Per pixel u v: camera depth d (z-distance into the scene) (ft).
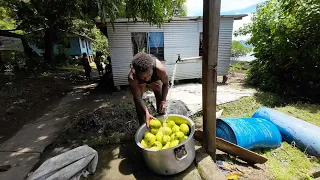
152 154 5.86
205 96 6.31
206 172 6.37
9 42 43.65
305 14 17.26
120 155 8.25
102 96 20.22
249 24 24.36
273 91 19.34
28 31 31.50
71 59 50.72
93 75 35.45
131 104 15.21
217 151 8.83
